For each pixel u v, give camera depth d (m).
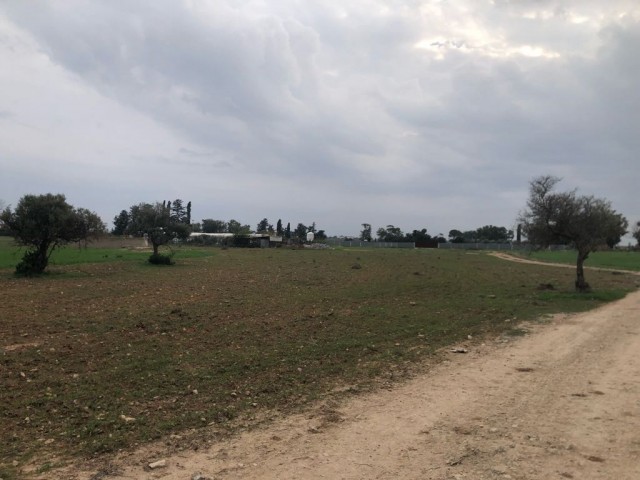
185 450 5.90
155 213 43.31
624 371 9.66
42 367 9.79
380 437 6.30
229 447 5.99
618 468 5.37
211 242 109.81
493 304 20.42
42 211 30.05
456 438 6.25
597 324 15.57
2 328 13.82
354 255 69.94
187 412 7.25
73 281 27.41
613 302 21.48
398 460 5.61
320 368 9.91
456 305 20.05
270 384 8.77
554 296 23.27
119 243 79.81
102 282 27.14
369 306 19.39
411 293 24.47
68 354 10.88
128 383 8.77
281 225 171.62
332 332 13.88
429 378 9.20
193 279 30.00
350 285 27.94
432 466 5.44
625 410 7.31
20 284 25.55
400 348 11.85
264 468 5.41
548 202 25.56
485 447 5.95
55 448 5.97
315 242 128.12
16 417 7.05
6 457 5.73
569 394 8.14
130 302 19.39
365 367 10.02
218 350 11.48
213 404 7.63
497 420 6.90
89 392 8.21
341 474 5.27
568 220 25.22
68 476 5.22
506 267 50.34
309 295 22.75
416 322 15.74
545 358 10.87
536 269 48.19
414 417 7.04
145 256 51.34
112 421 6.84
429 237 155.12
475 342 12.70
